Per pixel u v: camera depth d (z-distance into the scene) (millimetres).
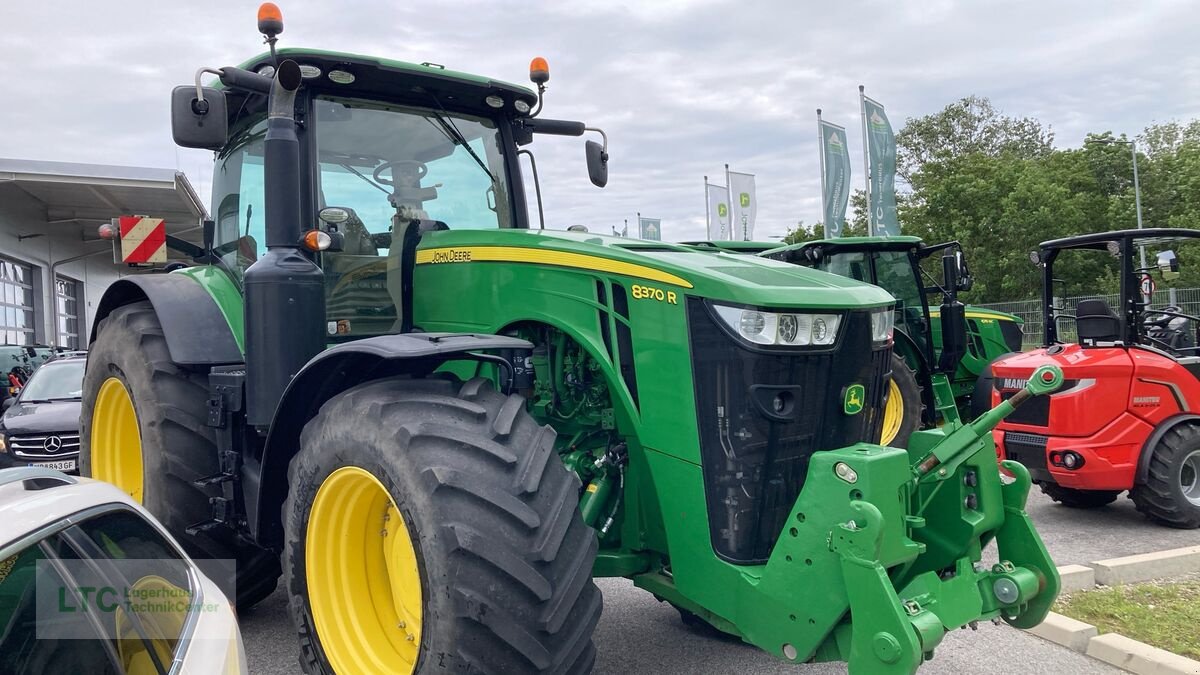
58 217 18469
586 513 3338
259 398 3545
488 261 3691
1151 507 6227
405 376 3211
